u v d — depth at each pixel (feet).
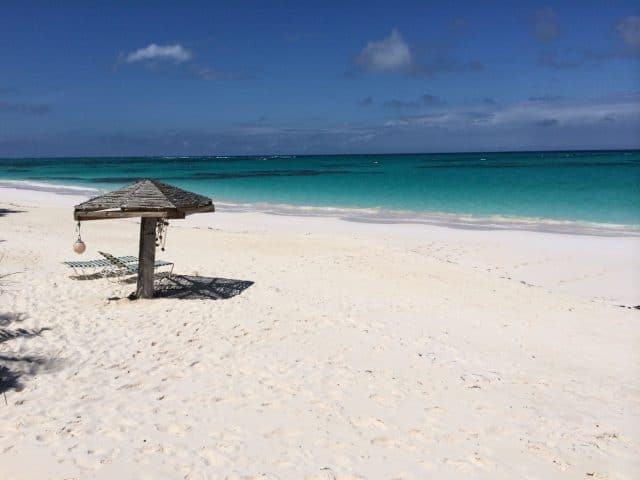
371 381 22.02
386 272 43.09
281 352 24.88
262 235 61.26
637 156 460.55
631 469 16.24
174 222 75.00
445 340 27.45
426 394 20.99
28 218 69.67
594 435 18.25
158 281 37.35
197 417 18.66
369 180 175.63
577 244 59.41
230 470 15.62
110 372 22.17
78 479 14.93
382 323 29.71
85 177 205.77
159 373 22.21
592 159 377.91
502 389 21.74
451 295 36.81
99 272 39.01
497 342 27.63
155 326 27.89
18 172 257.34
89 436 17.21
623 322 31.94
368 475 15.58
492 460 16.58
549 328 30.40
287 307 31.94
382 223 76.33
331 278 40.29
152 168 317.83
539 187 136.67
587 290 42.73
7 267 39.29
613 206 95.35
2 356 23.29
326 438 17.53
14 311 29.30
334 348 25.62
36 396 19.81
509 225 74.54
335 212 90.53
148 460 15.98
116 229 63.16
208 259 46.01
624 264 50.55
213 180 182.19
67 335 26.23
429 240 61.77
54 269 39.68
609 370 24.25
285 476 15.40
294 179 185.78
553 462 16.58
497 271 48.16
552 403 20.65
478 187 139.44
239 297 33.78
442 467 16.15
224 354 24.40
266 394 20.58
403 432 18.08
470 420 19.04
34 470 15.24
